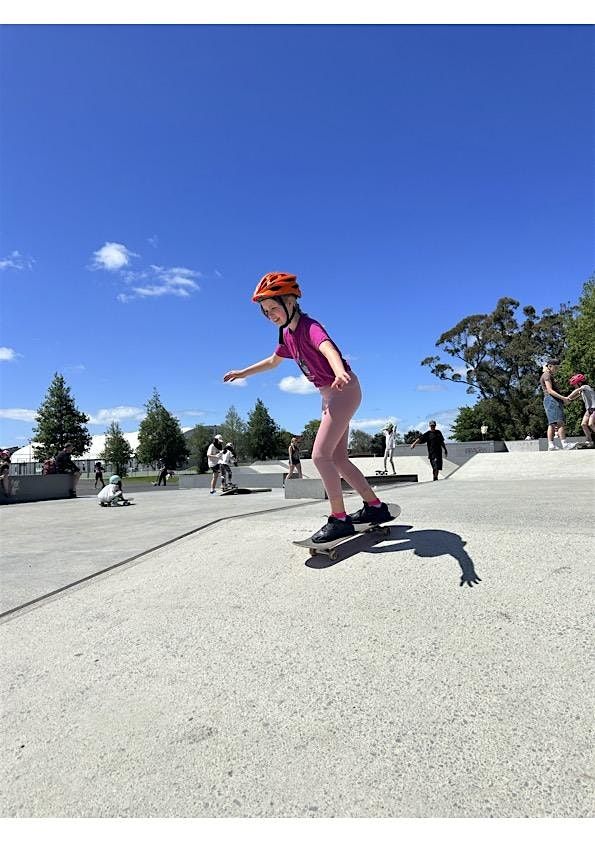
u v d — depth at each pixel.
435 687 1.87
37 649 2.52
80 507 10.21
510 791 1.41
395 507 3.45
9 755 1.75
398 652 2.11
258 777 1.54
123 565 3.81
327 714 1.79
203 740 1.73
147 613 2.80
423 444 24.41
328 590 2.76
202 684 2.05
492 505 4.33
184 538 4.25
